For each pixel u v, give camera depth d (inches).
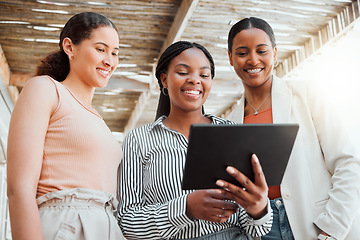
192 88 66.1
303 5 178.1
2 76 214.2
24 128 53.6
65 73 66.7
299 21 189.6
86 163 57.2
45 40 202.8
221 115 292.0
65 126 57.2
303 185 75.5
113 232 56.1
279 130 49.6
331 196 74.0
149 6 177.8
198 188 52.2
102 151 58.9
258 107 88.3
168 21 189.2
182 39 197.3
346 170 74.6
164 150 64.8
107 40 64.2
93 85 64.3
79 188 55.2
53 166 55.9
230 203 54.5
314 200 75.5
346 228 71.3
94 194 55.9
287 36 202.5
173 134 66.9
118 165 65.1
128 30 195.6
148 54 217.2
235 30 87.1
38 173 53.6
